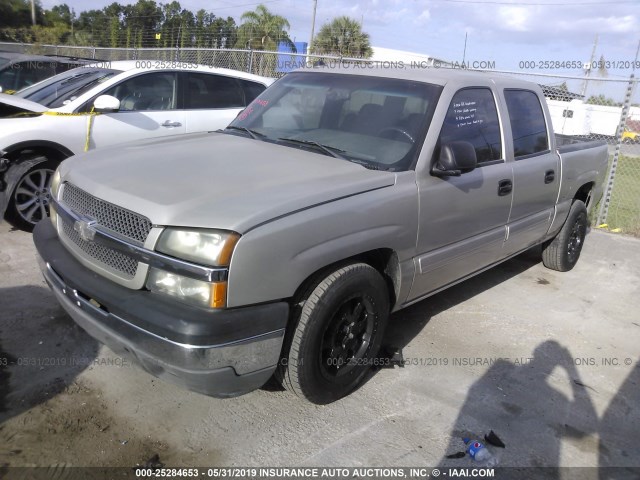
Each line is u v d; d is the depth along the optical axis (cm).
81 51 2022
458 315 466
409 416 324
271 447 290
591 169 580
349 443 298
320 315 288
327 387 312
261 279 258
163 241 257
